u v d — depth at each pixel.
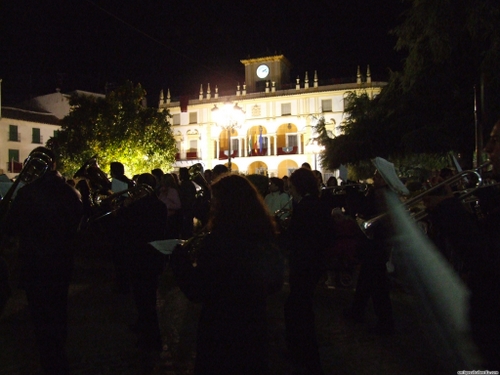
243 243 2.63
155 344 4.88
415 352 4.81
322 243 4.13
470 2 11.66
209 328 2.57
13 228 3.83
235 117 18.12
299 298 4.11
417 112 15.66
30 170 4.09
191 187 10.13
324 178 47.47
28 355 4.78
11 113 47.75
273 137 54.19
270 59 55.28
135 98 35.38
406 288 7.11
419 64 14.13
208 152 56.47
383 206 4.71
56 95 53.59
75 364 4.53
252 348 2.54
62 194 4.04
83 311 6.39
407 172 22.89
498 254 1.86
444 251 5.51
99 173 7.48
